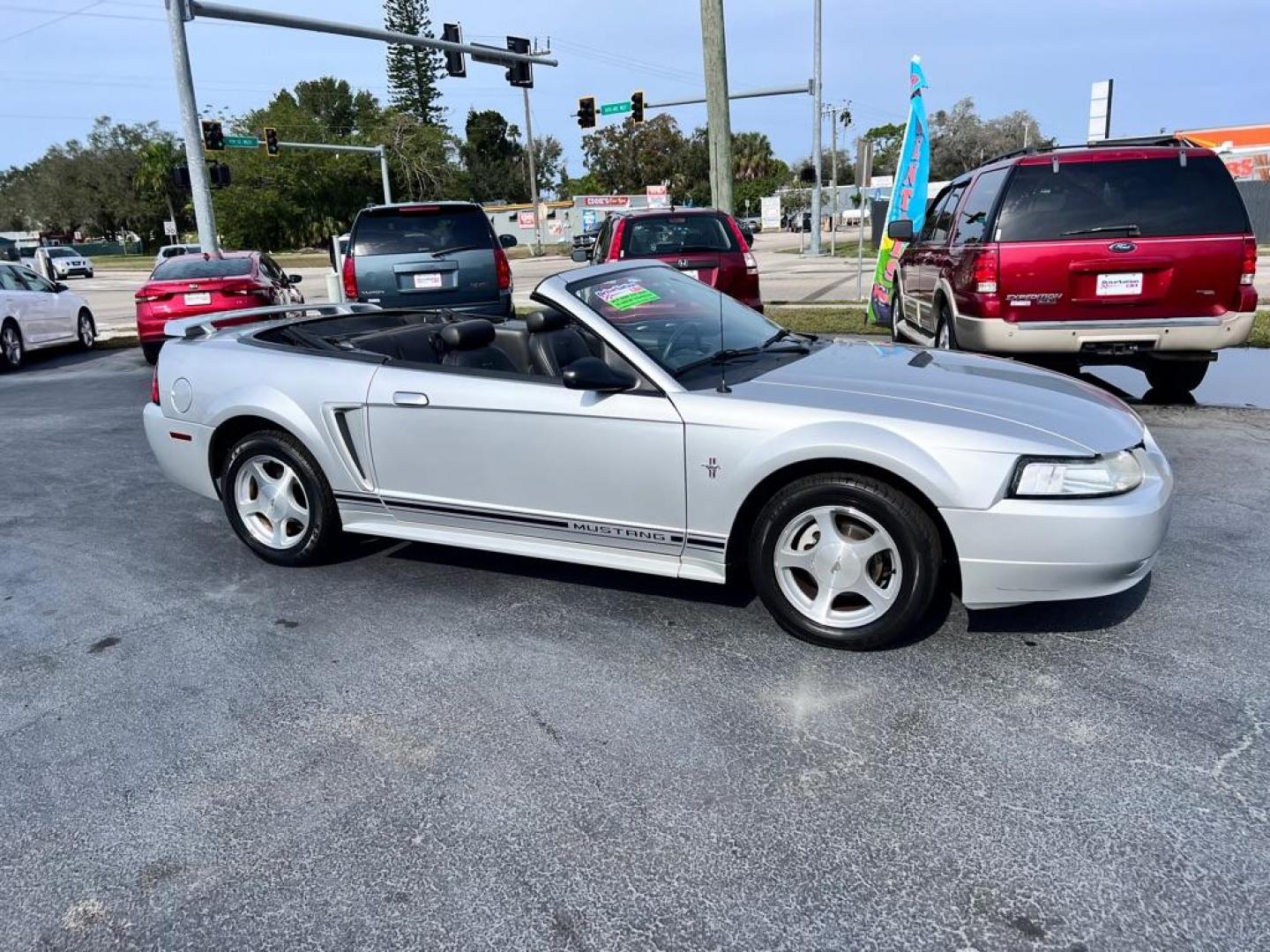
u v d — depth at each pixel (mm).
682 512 3574
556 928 2221
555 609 3980
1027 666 3336
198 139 17953
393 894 2352
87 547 5027
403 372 4105
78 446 7461
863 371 3846
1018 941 2129
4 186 112688
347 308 5543
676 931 2197
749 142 91125
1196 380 7562
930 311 8383
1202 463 5738
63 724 3209
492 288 9844
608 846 2494
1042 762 2781
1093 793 2627
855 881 2330
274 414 4316
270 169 59219
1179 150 6473
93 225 97438
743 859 2426
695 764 2842
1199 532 4590
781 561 3496
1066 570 3164
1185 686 3172
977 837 2473
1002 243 6594
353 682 3426
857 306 14797
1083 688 3178
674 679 3354
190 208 86562
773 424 3371
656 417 3533
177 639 3840
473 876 2402
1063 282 6535
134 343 15211
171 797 2781
